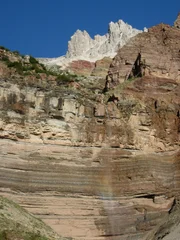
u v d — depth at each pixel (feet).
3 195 136.15
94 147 159.12
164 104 183.11
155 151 171.01
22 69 168.14
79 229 143.84
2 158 139.85
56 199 144.46
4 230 110.73
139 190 159.53
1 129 142.10
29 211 138.72
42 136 150.20
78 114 160.15
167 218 156.66
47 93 155.94
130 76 213.46
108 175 156.87
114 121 166.30
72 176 150.30
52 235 125.29
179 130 180.75
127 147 164.76
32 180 142.92
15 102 147.54
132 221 153.58
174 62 207.51
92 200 150.20
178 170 173.06
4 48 182.70
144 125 172.14
